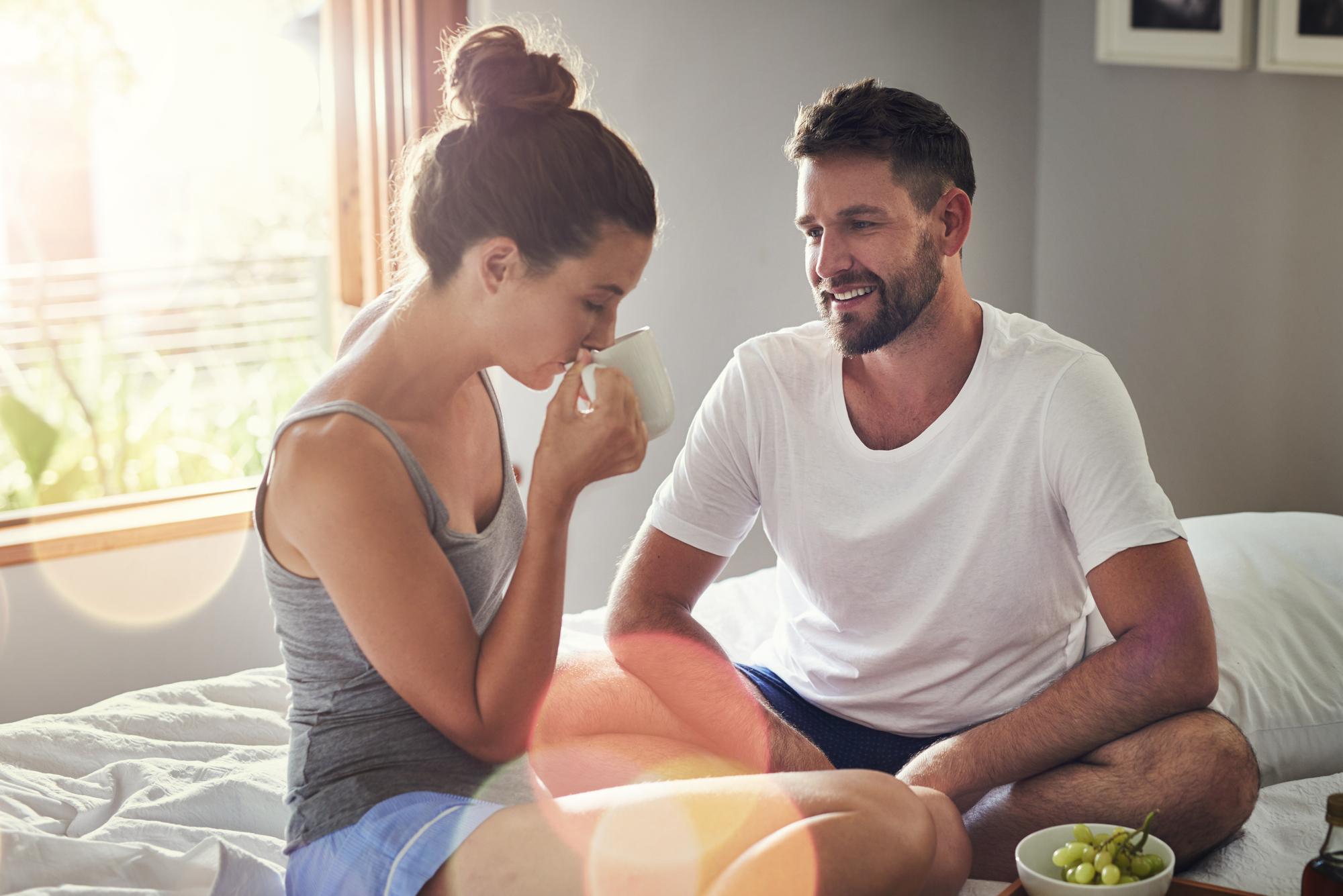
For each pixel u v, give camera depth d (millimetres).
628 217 1036
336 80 2494
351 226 2553
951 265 1434
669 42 2650
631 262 1058
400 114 2449
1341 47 2311
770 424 1541
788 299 2941
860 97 1412
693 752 1410
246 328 2969
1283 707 1557
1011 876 1294
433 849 980
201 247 2906
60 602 2229
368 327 1215
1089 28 2918
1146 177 2803
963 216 1428
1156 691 1258
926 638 1432
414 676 1008
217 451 2822
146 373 2838
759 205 2854
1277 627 1695
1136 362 2889
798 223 1471
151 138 2820
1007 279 3102
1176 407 2799
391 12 2418
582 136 1026
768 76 2803
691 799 1008
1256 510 2629
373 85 2461
